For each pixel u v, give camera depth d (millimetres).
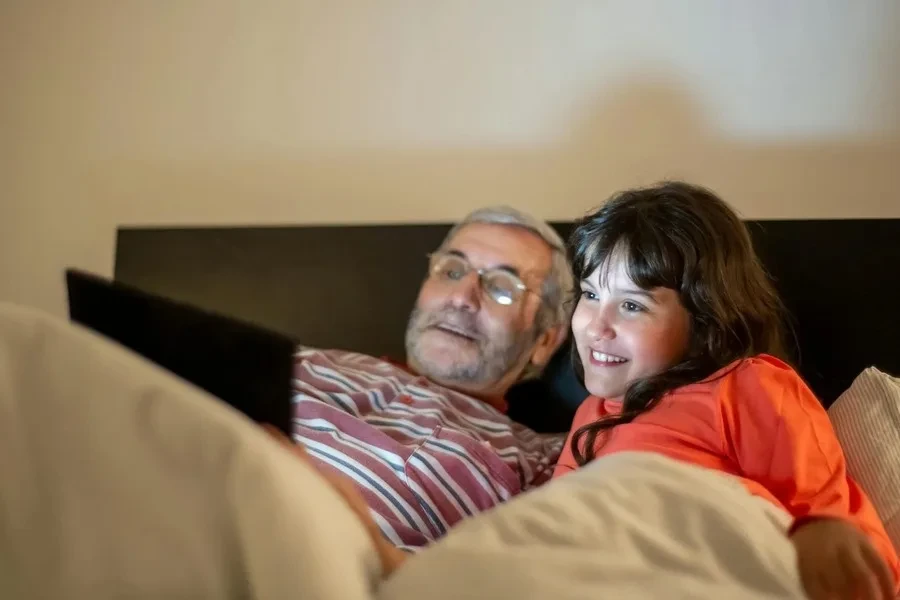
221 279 1342
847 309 1132
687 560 483
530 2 1422
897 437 870
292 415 476
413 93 1450
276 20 1485
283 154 1475
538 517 489
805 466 726
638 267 876
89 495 405
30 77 1530
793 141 1326
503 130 1420
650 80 1374
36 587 394
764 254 1169
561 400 1252
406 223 1339
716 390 809
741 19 1359
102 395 427
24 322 458
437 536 905
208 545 391
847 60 1328
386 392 1132
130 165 1501
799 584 525
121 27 1519
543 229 1265
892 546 756
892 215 1283
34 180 1515
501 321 1218
